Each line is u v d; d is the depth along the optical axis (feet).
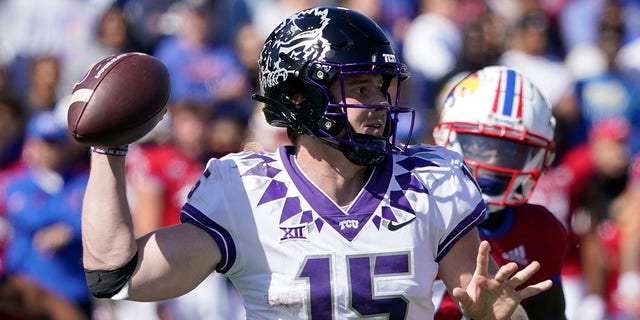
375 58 38.58
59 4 108.47
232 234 38.42
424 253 38.81
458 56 108.47
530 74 108.78
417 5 118.62
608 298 86.33
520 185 47.55
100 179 36.91
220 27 111.14
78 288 77.66
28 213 77.66
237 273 38.88
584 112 106.22
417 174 39.52
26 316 70.44
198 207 38.45
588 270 86.12
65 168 78.84
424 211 38.88
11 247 77.92
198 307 80.48
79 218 77.97
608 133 90.33
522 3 118.01
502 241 47.50
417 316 38.81
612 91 106.32
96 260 36.81
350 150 38.27
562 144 95.09
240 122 87.04
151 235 37.83
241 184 38.65
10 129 87.04
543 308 47.32
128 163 82.12
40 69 93.66
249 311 38.99
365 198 38.68
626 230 86.43
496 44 106.73
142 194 80.84
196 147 82.74
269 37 40.47
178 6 109.40
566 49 119.44
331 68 38.34
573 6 121.08
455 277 39.55
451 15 113.50
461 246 39.83
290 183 38.81
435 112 81.92
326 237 38.14
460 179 39.96
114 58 37.65
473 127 47.14
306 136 39.27
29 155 80.38
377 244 38.29
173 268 37.70
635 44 116.37
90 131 36.37
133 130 36.86
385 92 40.11
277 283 38.19
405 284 38.32
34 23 108.27
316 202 38.47
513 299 37.52
